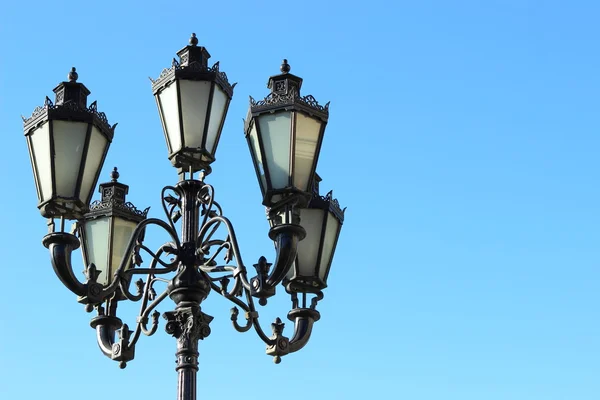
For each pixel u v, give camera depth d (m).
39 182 8.25
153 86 8.62
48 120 8.16
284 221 7.84
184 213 8.41
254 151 8.19
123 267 8.08
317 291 9.07
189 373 8.04
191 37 8.63
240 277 7.86
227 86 8.66
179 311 8.13
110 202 9.51
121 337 8.61
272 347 8.54
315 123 8.03
